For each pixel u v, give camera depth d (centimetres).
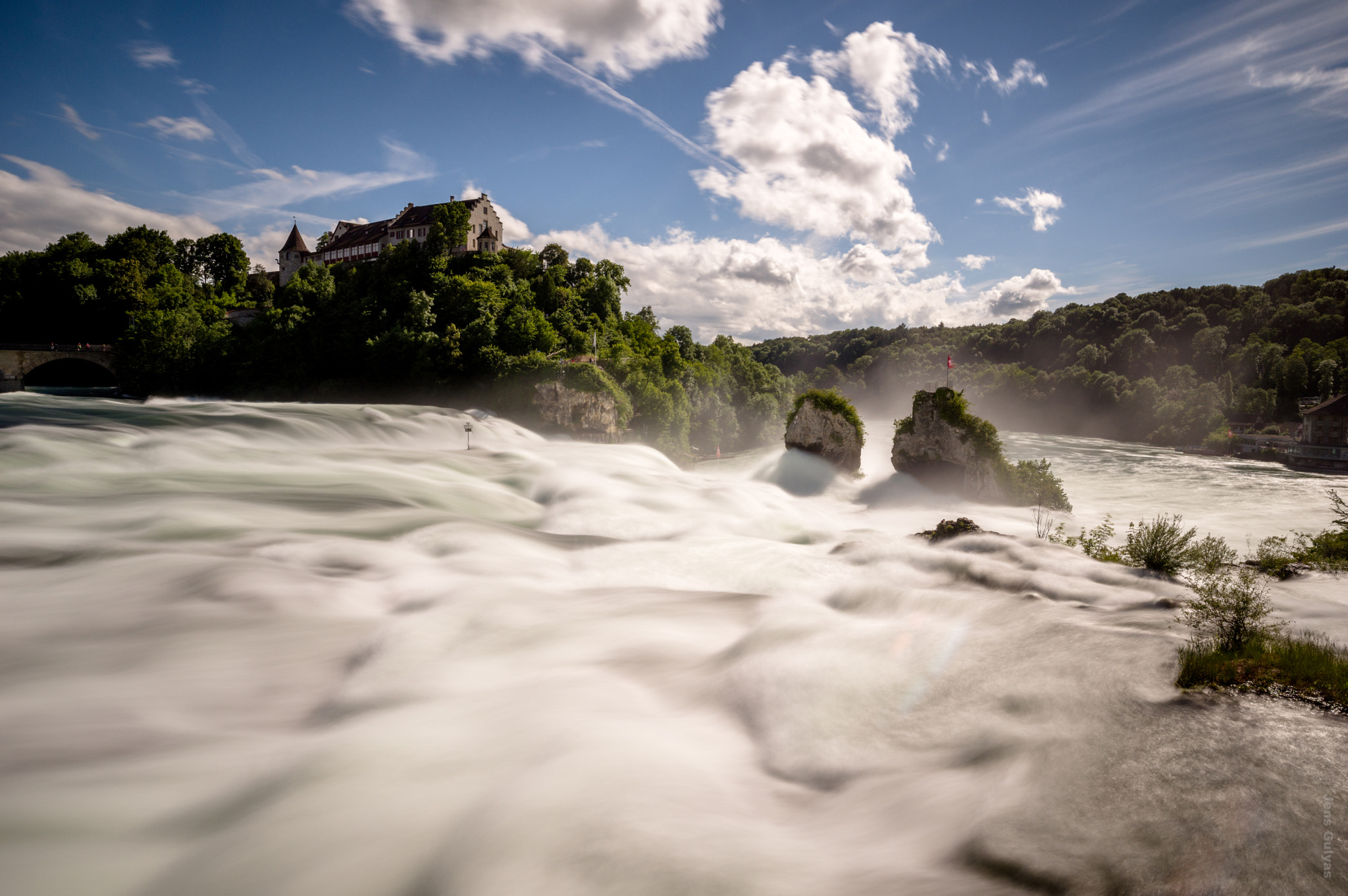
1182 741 633
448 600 1277
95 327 9562
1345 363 13638
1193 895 432
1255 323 17712
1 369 7862
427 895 491
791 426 5516
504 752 700
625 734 741
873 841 537
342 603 1241
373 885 505
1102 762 606
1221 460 9338
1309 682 746
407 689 865
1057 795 561
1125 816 524
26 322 9544
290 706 855
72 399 5766
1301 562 1833
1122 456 9762
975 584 1541
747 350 14862
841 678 842
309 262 9650
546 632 1104
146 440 3256
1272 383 14162
